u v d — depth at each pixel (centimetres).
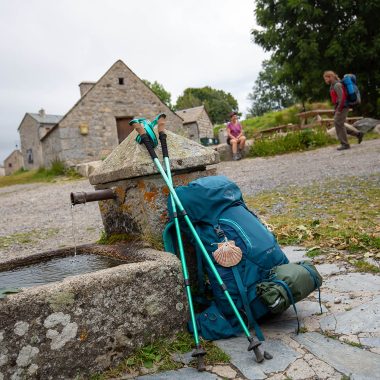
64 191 1341
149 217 303
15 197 1380
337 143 1454
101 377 217
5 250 592
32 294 204
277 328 255
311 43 2127
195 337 229
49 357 205
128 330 231
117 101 2266
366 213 501
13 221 884
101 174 331
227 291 242
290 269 244
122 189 327
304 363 213
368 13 2075
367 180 729
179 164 307
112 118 2248
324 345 228
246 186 878
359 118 1766
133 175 291
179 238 259
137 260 272
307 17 2133
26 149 4744
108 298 224
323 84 2191
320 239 427
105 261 304
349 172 843
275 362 217
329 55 2108
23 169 4884
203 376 211
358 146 1250
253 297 243
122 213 337
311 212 553
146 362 228
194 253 309
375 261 343
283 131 1975
